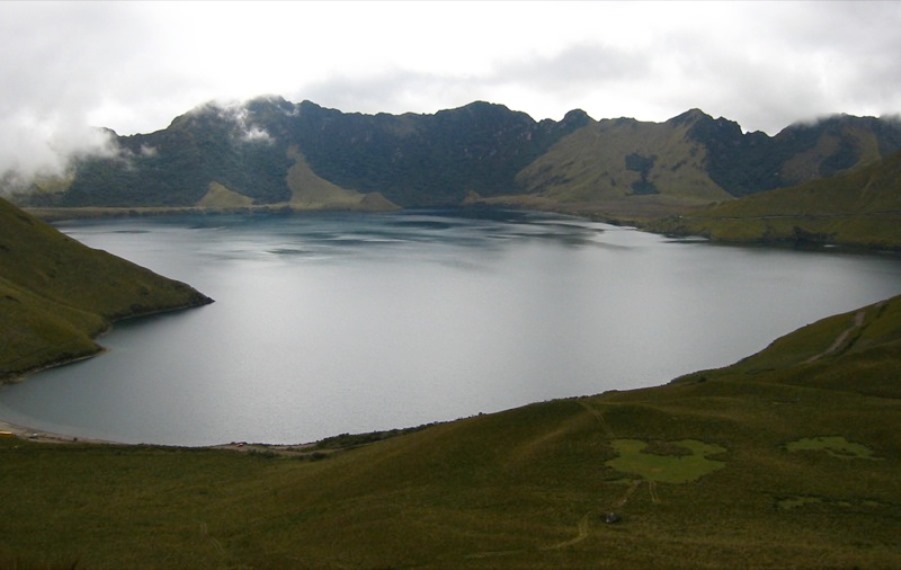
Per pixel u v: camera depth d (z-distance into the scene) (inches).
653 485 2659.9
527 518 2479.1
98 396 5526.6
